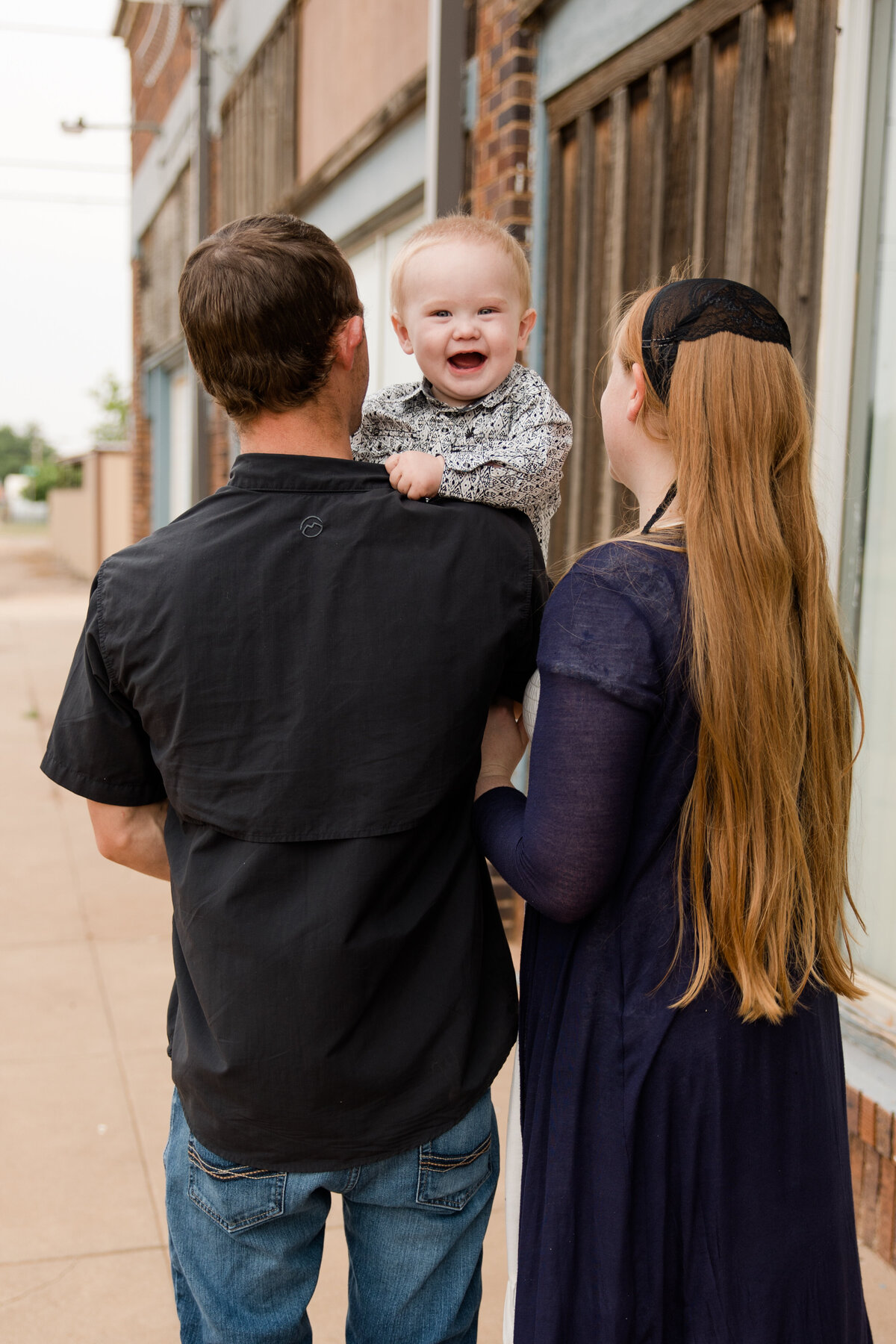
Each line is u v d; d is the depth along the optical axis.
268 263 1.20
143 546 1.22
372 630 1.18
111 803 1.29
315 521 1.20
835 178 2.46
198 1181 1.27
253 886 1.17
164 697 1.17
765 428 1.20
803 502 1.23
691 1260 1.19
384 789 1.17
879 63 2.40
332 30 6.13
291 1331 1.32
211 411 9.25
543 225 3.91
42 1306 2.19
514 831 1.25
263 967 1.16
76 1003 3.47
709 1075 1.18
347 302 1.26
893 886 2.50
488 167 4.12
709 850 1.18
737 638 1.15
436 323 1.61
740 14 2.79
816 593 1.23
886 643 2.50
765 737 1.16
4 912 4.25
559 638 1.18
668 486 1.28
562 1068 1.23
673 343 1.22
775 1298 1.18
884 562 2.50
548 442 1.46
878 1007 2.40
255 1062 1.17
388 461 1.30
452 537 1.24
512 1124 1.42
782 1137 1.20
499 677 1.26
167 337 12.17
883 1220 2.35
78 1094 2.93
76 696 1.26
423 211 5.12
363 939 1.17
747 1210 1.19
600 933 1.22
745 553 1.16
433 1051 1.23
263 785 1.16
